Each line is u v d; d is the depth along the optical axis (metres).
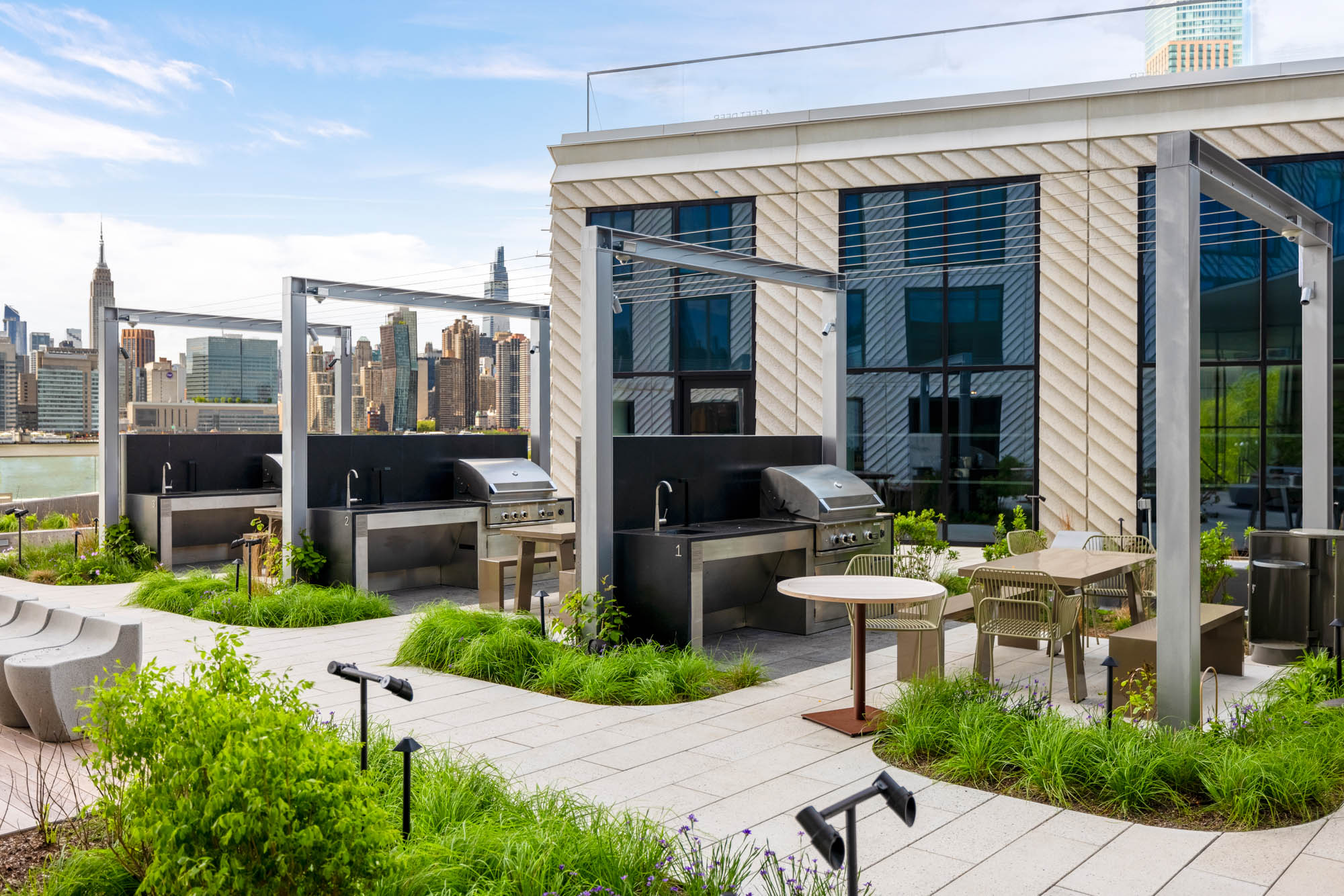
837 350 9.94
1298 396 12.27
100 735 3.20
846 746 5.29
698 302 14.62
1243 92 12.26
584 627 7.35
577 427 14.99
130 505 12.50
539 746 5.26
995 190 13.30
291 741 2.81
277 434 14.02
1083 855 3.84
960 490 13.67
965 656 7.58
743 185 14.26
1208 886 3.57
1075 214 12.89
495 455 12.20
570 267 15.02
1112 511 12.84
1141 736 4.72
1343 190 11.98
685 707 6.07
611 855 3.37
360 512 9.89
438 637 7.20
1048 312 13.07
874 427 14.02
